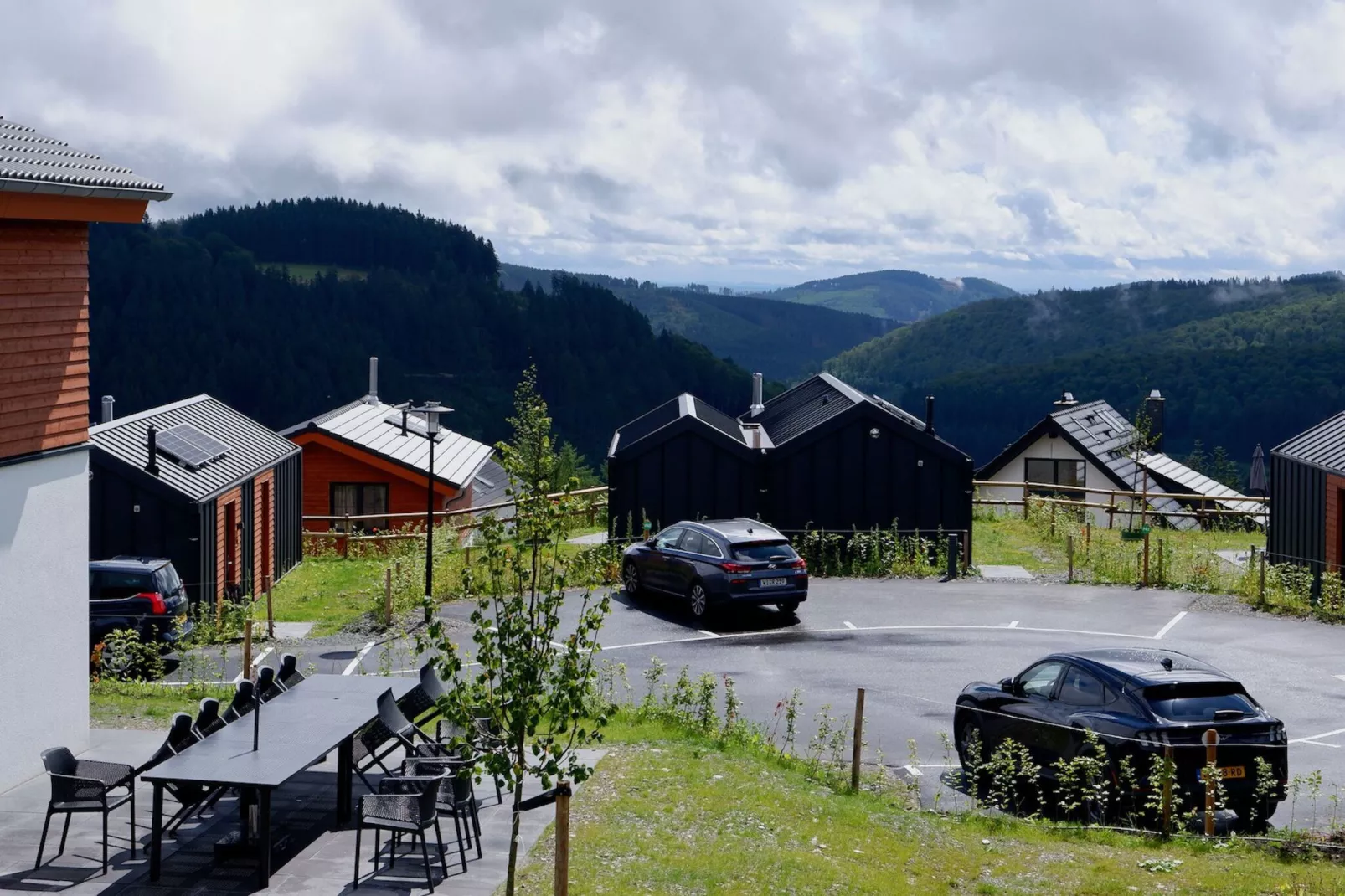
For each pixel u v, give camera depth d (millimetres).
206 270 151375
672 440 26828
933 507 26844
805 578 21031
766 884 9141
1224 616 21609
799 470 26797
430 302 171250
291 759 9172
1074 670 12234
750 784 11656
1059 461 45062
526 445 8062
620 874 9266
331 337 156250
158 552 20984
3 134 12781
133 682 16797
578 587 23453
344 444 32625
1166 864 9922
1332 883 9453
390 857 9562
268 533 25672
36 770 12141
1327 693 16625
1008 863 10000
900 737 14547
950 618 21469
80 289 12891
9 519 11688
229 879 9133
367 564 28391
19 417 11836
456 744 7836
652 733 13680
